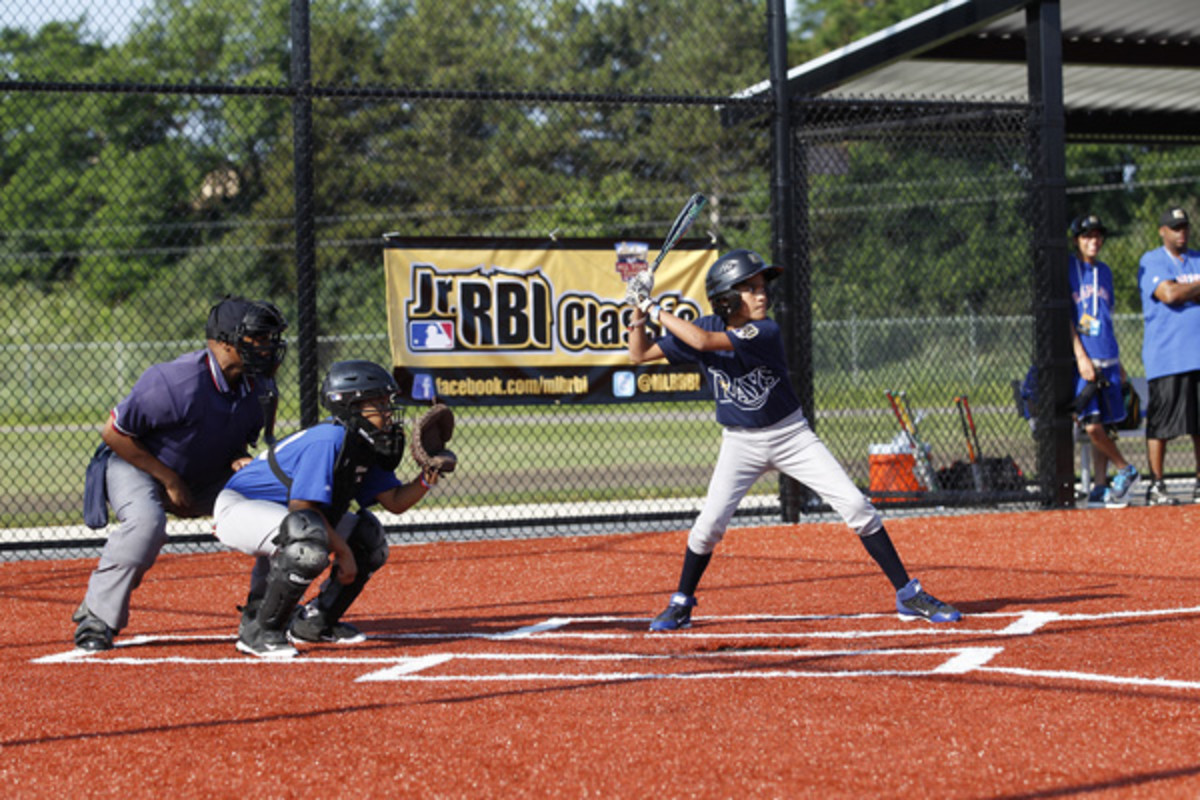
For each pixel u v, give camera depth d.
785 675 11.96
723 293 14.37
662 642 13.95
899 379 54.66
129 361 74.69
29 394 63.50
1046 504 25.52
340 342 67.06
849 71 29.12
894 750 9.34
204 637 15.14
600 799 8.48
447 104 80.75
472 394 23.14
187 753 9.80
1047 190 25.45
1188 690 10.91
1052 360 25.38
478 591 18.19
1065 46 30.06
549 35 82.25
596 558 20.97
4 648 14.59
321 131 79.94
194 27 83.88
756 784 8.66
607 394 23.72
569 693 11.47
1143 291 25.95
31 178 83.62
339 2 84.75
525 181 78.12
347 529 14.25
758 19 82.38
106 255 83.62
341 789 8.84
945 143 29.81
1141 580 17.09
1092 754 9.12
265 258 84.25
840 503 14.48
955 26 26.48
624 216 72.94
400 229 78.81
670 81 80.56
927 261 53.97
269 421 14.77
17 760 9.75
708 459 42.03
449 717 10.70
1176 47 30.75
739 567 19.55
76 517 30.62
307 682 12.29
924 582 17.58
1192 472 32.44
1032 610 15.09
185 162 84.56
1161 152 87.56
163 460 14.27
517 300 23.33
